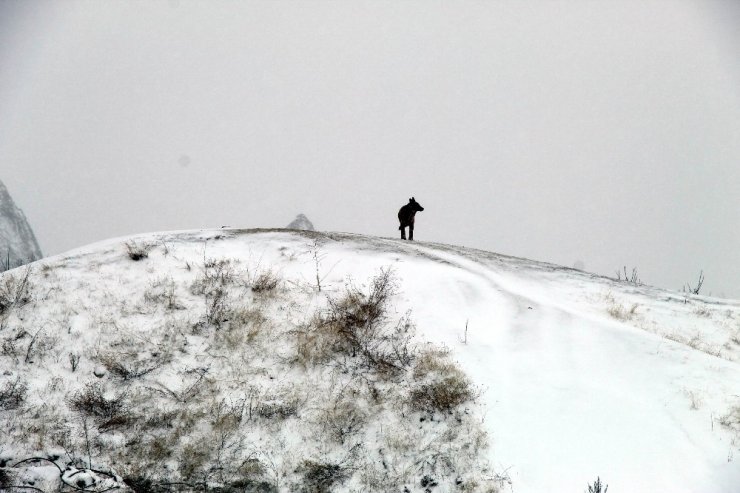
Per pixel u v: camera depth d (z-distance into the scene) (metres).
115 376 8.04
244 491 6.30
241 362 8.46
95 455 6.65
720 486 5.88
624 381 7.97
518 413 7.35
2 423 6.96
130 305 9.82
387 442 6.99
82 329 9.02
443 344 9.03
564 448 6.69
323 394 7.84
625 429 6.93
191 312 9.68
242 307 9.88
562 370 8.30
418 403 7.56
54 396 7.55
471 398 7.62
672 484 5.98
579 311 10.51
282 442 7.02
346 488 6.36
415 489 6.32
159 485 6.32
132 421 7.22
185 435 7.05
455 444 6.86
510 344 9.18
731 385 7.65
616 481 6.11
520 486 6.19
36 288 10.16
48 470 6.30
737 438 6.60
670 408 7.28
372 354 8.74
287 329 9.33
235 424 7.24
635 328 9.61
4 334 8.77
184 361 8.44
